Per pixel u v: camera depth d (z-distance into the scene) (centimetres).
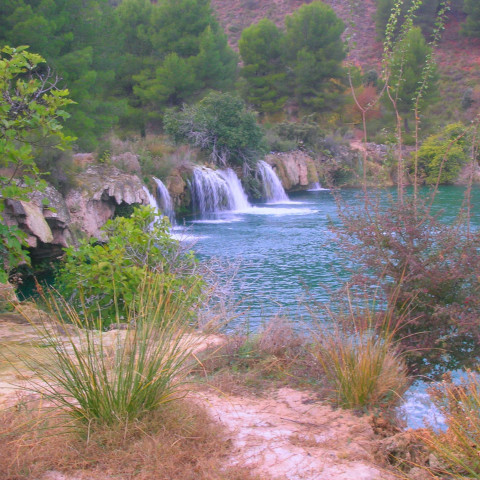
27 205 1491
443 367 610
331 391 488
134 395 390
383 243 677
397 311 629
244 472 337
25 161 702
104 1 2992
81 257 820
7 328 679
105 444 364
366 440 399
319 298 1160
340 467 354
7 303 846
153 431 380
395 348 562
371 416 444
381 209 712
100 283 763
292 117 5350
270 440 388
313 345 590
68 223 1700
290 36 5256
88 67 2722
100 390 389
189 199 2891
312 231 2223
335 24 5225
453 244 638
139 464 345
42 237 1500
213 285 808
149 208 926
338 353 516
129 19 4394
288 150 4159
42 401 427
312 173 4188
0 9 2306
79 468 341
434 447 368
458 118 4681
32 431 372
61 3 2627
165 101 4184
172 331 445
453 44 6862
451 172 2467
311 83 5219
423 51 4184
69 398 434
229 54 4734
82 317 772
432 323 630
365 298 636
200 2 4491
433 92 4369
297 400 477
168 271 812
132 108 4097
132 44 4406
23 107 742
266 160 3838
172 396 420
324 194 3869
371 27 7094
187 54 4350
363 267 679
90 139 2538
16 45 2288
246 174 3475
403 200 712
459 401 427
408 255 630
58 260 1636
